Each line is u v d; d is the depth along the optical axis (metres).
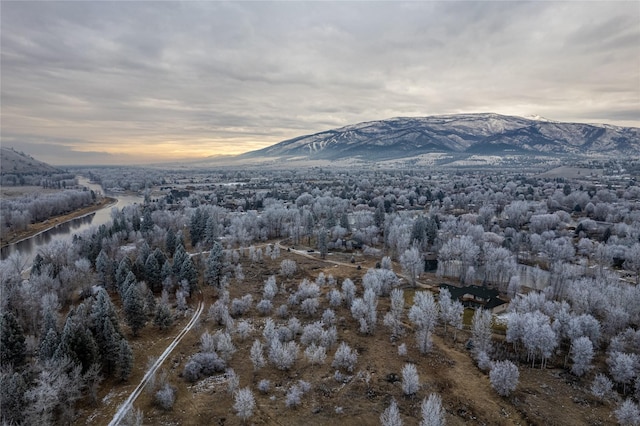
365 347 108.38
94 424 75.75
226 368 96.81
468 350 109.12
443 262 185.25
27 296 114.56
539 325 105.06
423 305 115.50
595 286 134.12
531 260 199.88
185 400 83.88
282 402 84.12
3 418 66.00
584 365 96.50
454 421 80.19
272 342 100.50
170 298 141.38
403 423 77.50
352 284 140.00
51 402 69.88
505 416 82.56
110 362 91.75
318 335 107.38
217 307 123.69
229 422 77.50
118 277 137.62
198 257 182.38
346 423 78.12
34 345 95.50
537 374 98.19
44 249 168.75
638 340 102.56
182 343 109.62
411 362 101.25
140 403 82.31
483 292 146.50
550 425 80.25
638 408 84.00
